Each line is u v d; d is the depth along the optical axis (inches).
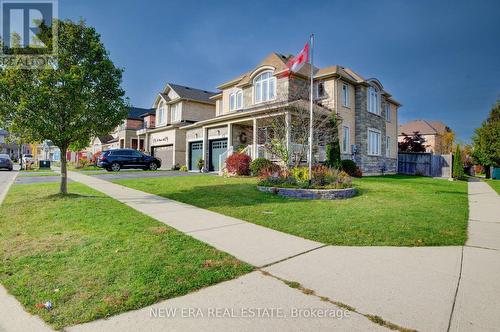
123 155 956.0
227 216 283.1
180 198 380.8
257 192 423.5
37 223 245.0
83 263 158.2
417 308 117.3
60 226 234.2
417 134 1307.8
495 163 976.9
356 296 127.4
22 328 103.1
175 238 205.2
